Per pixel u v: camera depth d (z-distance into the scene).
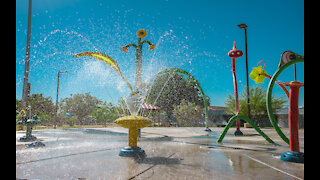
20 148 4.37
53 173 2.48
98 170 2.64
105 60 4.49
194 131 9.70
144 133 8.71
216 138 6.92
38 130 9.75
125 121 3.66
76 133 8.26
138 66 5.83
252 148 4.64
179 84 19.55
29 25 9.84
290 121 3.34
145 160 3.28
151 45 6.05
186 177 2.35
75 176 2.37
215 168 2.77
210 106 21.59
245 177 2.36
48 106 15.84
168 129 10.90
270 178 2.33
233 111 17.94
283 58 3.74
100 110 19.06
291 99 3.35
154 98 19.12
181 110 17.88
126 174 2.46
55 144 5.06
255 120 17.73
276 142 5.80
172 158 3.46
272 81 4.18
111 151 4.09
